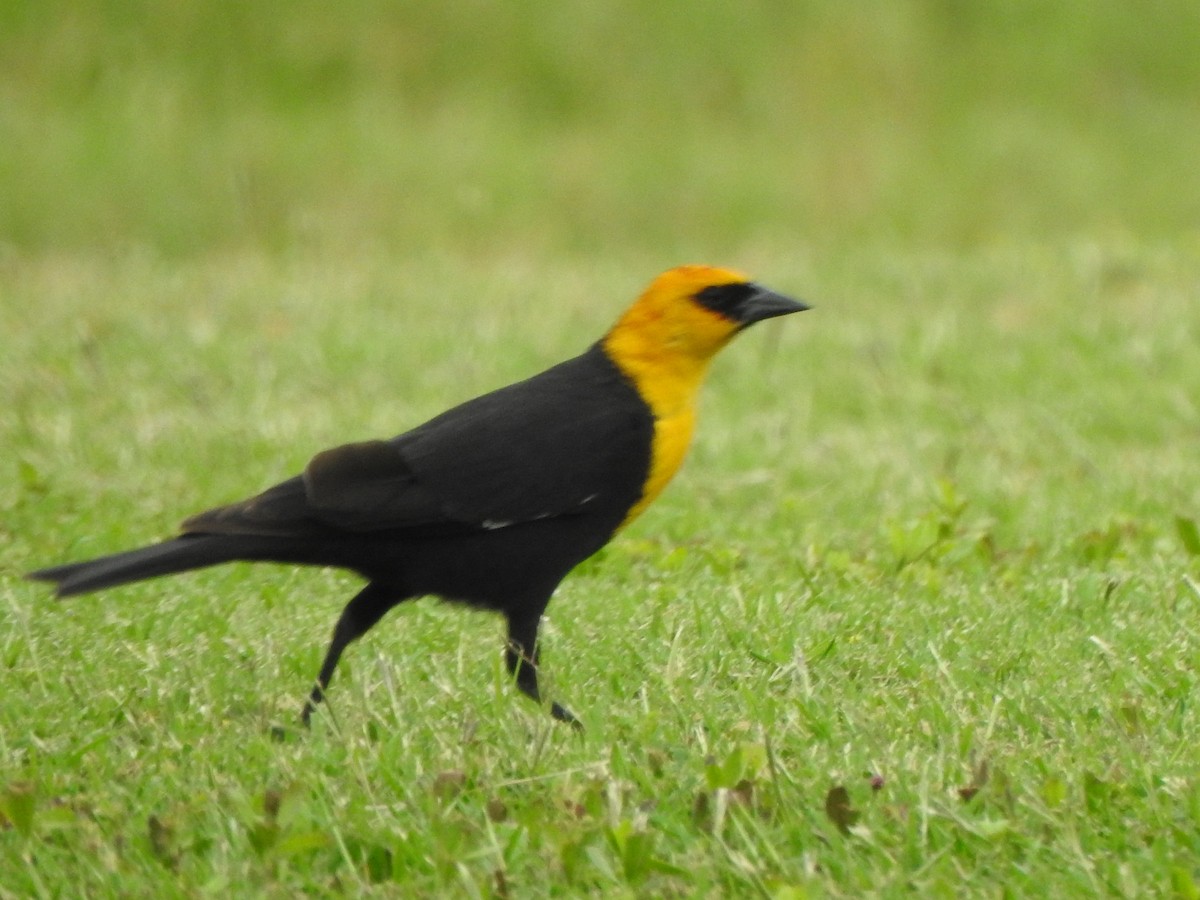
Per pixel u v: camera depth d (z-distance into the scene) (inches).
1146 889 232.5
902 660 323.3
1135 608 359.6
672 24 1188.5
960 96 1209.4
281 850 238.4
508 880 235.9
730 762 255.9
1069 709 294.0
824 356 662.5
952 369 636.7
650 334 314.0
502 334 679.1
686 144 1122.7
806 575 381.7
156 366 617.0
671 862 243.1
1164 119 1223.5
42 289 768.3
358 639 332.5
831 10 1220.5
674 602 365.4
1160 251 837.8
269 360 628.1
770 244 1000.9
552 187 1055.6
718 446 540.4
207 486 479.5
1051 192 1123.9
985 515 463.8
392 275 819.4
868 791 259.9
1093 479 504.7
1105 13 1277.1
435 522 289.1
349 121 1079.6
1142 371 625.0
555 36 1160.2
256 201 991.0
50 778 269.6
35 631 349.4
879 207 1087.0
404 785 263.1
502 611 303.9
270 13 1120.8
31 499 461.7
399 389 607.2
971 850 246.1
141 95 1056.2
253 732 291.1
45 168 993.5
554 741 280.7
